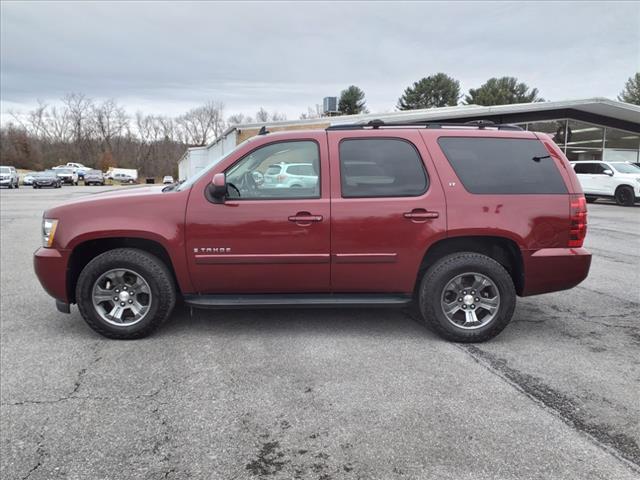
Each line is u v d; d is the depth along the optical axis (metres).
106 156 75.25
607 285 5.86
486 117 21.88
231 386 3.15
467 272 3.85
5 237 10.04
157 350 3.76
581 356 3.67
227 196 3.85
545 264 3.85
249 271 3.86
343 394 3.04
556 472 2.29
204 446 2.50
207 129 89.81
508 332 4.21
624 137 22.83
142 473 2.28
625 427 2.67
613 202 19.42
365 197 3.83
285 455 2.42
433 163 3.88
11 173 37.16
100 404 2.92
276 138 3.93
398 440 2.55
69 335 4.12
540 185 3.89
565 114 22.16
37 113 82.12
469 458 2.39
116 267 3.88
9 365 3.49
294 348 3.80
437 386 3.15
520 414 2.81
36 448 2.48
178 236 3.80
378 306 3.96
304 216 3.78
